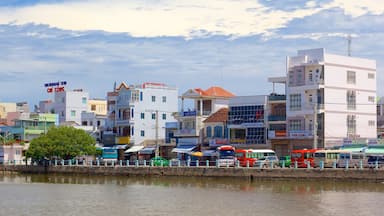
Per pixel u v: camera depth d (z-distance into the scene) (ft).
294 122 449.06
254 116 474.90
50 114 638.12
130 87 578.66
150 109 581.53
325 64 439.63
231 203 279.08
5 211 259.80
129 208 266.98
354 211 250.37
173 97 596.70
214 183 383.65
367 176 343.05
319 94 440.04
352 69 455.63
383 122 520.42
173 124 549.54
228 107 499.92
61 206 274.77
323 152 385.09
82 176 481.46
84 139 523.29
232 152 432.66
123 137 568.41
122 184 396.16
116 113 584.81
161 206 272.51
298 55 457.68
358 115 457.27
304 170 364.79
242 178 390.21
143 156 539.29
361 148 397.19
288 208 260.21
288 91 454.81
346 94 450.71
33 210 262.47
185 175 420.77
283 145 454.40
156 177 437.17
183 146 517.96
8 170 538.88
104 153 549.54
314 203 274.36
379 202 275.80
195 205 273.95
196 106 530.68
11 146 585.22
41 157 520.42
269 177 378.94
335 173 353.31
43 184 402.31
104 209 264.31
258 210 256.11
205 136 509.76
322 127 435.94
